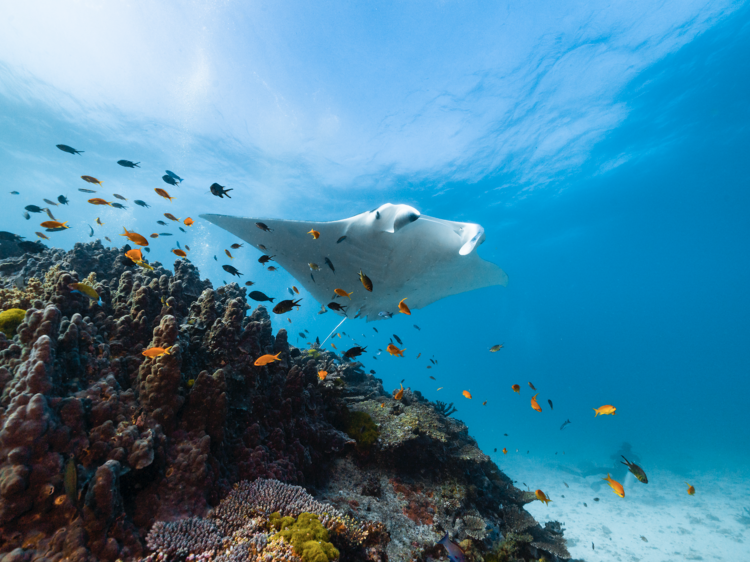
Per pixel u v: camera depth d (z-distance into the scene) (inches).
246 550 73.3
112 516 66.7
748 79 631.8
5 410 66.2
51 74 601.0
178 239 1230.9
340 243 186.7
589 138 748.6
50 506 60.6
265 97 642.2
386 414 185.9
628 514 486.9
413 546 123.0
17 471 58.1
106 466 66.4
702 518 468.8
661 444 1146.7
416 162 780.6
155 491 80.8
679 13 526.9
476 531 142.3
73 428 71.1
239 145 736.3
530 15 530.6
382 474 157.5
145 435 80.4
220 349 118.6
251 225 189.8
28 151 817.5
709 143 800.9
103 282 154.2
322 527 85.2
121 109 659.4
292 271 207.0
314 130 703.7
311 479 134.5
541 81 621.9
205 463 87.0
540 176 853.2
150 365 94.3
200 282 180.7
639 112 693.3
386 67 603.2
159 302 130.4
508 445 1169.4
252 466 103.5
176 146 748.6
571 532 426.0
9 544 56.7
